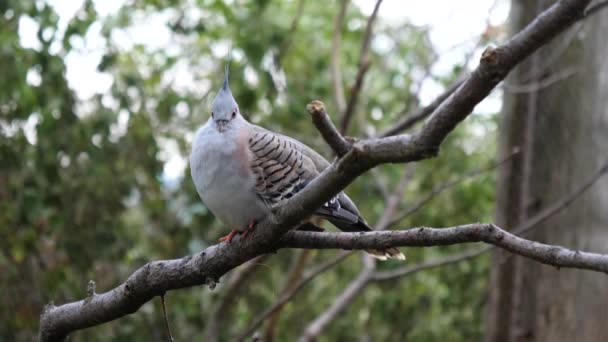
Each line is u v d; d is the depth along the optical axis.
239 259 5.66
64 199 13.30
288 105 14.79
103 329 14.20
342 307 12.17
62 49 12.79
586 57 11.11
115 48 13.37
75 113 13.35
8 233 13.06
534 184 11.35
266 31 14.04
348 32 17.11
